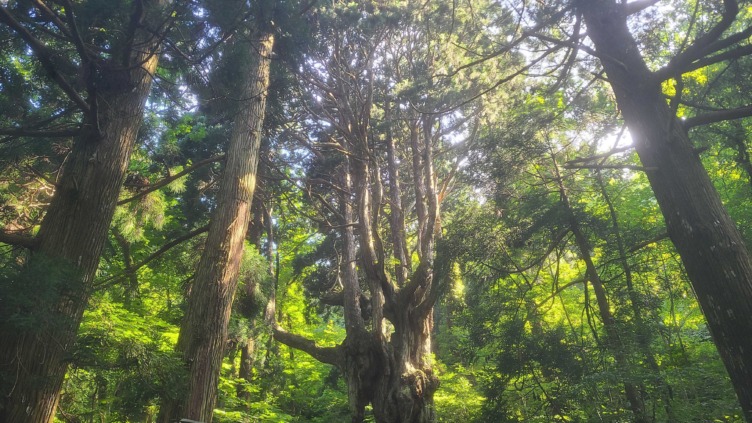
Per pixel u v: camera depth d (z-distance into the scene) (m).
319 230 21.48
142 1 6.00
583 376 11.50
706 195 5.84
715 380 11.88
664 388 10.94
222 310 8.62
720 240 5.62
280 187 19.12
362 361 15.46
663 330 12.17
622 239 13.27
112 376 6.96
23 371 5.60
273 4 6.39
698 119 6.14
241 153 9.77
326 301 19.31
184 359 8.14
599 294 12.87
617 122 13.13
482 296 14.69
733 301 5.39
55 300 5.35
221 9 6.14
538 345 12.70
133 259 15.82
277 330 18.03
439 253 14.70
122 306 14.13
